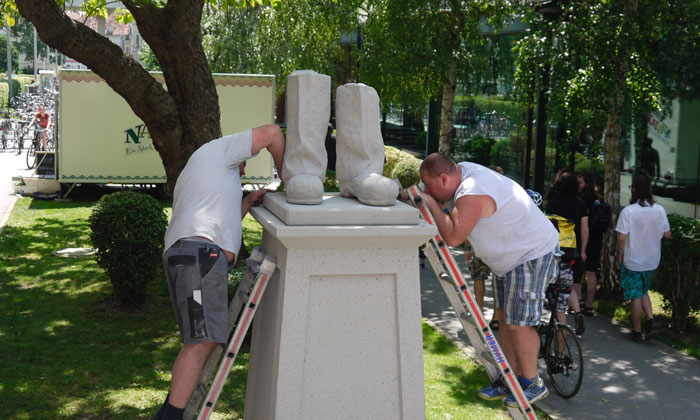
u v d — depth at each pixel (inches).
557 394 256.2
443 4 484.7
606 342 313.0
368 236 128.5
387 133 964.6
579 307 331.3
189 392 128.4
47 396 221.8
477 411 228.4
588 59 355.9
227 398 227.0
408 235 130.3
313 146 141.3
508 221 150.1
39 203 619.5
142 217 316.2
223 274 128.0
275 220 133.3
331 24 687.7
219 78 625.3
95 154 620.7
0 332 285.0
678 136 471.2
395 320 135.1
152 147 630.5
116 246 313.7
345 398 133.7
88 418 207.9
